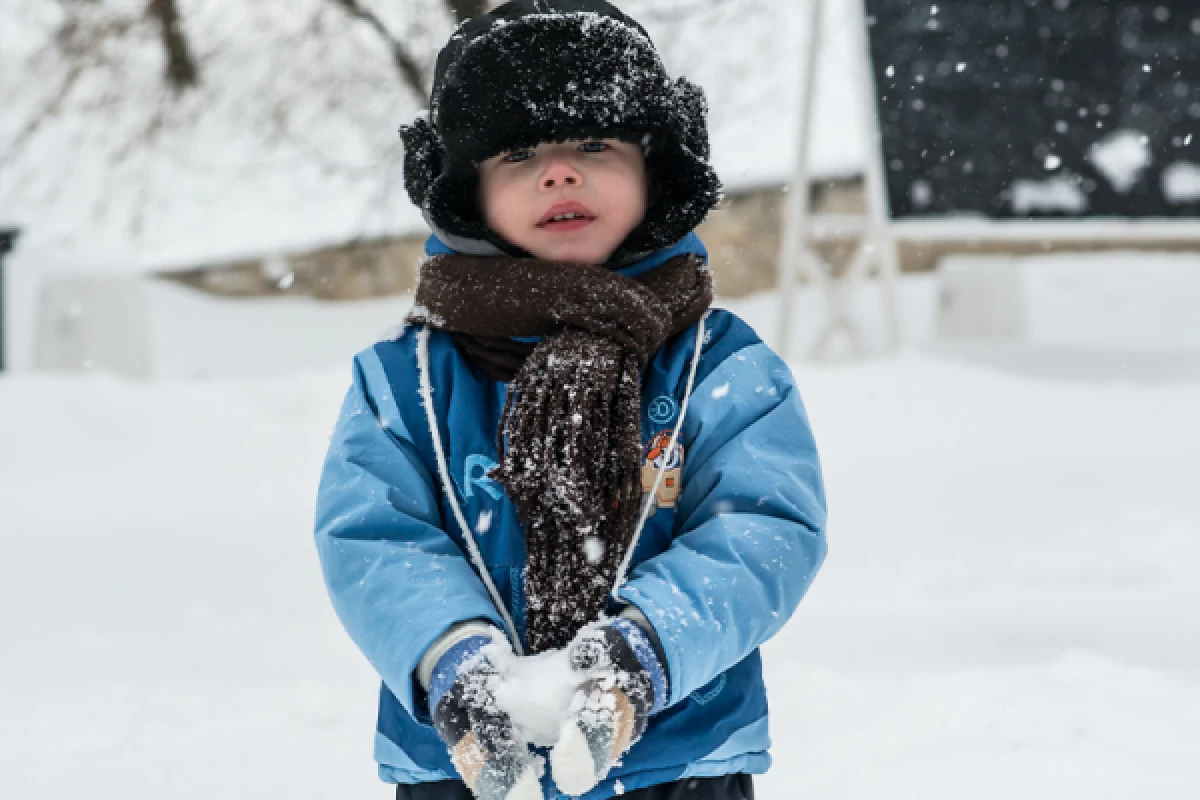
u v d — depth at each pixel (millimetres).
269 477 11414
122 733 5102
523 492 2504
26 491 10945
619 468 2521
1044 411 12047
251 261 22234
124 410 12664
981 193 14227
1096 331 20250
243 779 4516
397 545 2527
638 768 2527
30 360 20812
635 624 2354
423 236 22375
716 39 23297
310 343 21078
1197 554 7520
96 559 8695
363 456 2639
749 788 2727
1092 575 7250
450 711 2279
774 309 20406
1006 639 6098
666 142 2742
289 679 5980
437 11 20547
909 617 6543
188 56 21875
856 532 8586
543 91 2623
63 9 21375
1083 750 4375
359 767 4613
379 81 21500
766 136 22234
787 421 2670
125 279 16125
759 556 2484
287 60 21938
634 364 2582
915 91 14359
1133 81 14070
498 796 2207
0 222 22703
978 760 4316
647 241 2709
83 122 23031
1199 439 10836
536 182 2658
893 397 12484
